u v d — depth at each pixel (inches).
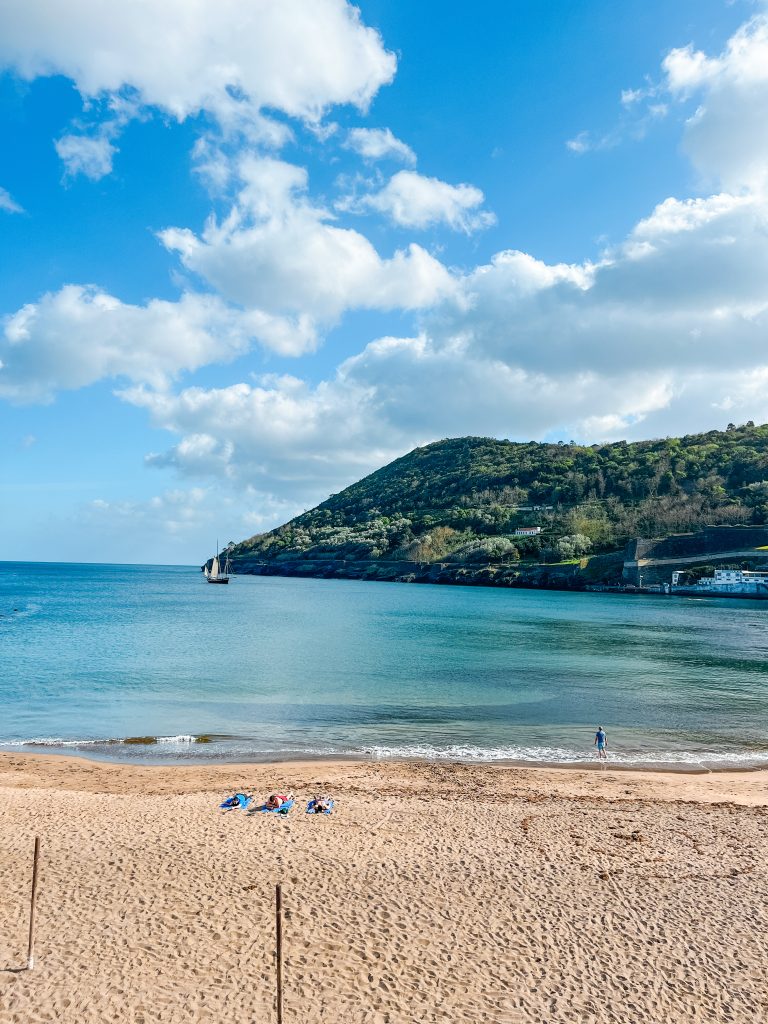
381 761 1026.7
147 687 1581.0
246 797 776.3
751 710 1445.6
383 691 1577.3
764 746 1165.7
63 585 7327.8
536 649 2379.4
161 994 414.3
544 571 6850.4
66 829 670.5
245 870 583.5
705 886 574.9
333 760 1029.8
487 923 505.7
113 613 3727.9
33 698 1443.2
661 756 1093.8
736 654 2332.7
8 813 714.8
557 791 865.5
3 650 2158.0
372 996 418.6
